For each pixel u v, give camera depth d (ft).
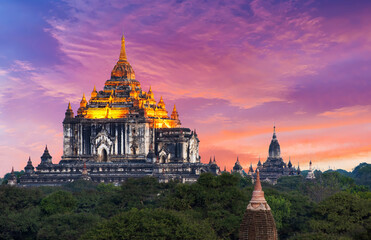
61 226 476.95
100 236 381.19
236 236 445.37
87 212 540.93
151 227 383.86
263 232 328.29
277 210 486.79
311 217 476.95
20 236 513.04
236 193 475.72
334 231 424.46
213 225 442.50
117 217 402.11
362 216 441.68
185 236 383.65
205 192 475.72
